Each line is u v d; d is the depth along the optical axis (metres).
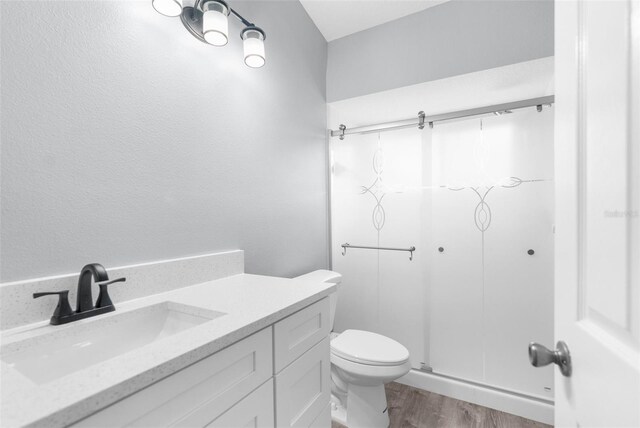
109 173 0.97
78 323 0.80
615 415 0.40
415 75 1.95
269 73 1.66
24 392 0.48
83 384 0.50
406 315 2.10
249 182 1.52
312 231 2.08
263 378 0.83
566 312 0.56
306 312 1.03
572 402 0.53
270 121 1.66
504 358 1.82
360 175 2.25
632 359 0.37
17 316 0.76
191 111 1.23
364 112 2.40
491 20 1.75
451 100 2.13
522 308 1.79
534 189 1.76
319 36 2.16
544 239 1.74
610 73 0.43
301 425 0.98
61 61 0.85
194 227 1.24
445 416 1.75
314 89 2.10
